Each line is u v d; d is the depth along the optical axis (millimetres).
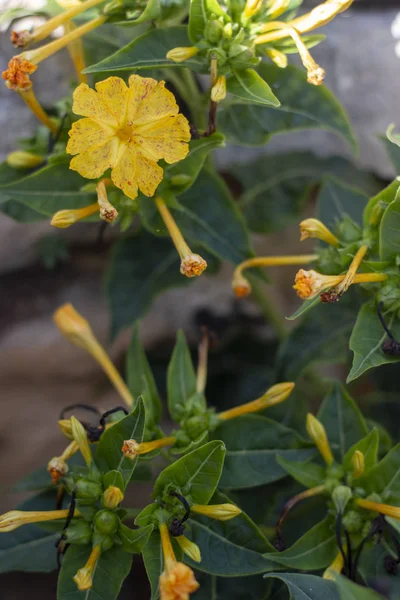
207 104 467
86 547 409
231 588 441
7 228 535
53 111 479
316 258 440
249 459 432
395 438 518
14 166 466
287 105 466
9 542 443
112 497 402
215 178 458
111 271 508
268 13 424
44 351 549
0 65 508
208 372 558
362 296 430
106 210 406
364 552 417
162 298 561
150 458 421
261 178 539
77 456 444
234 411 432
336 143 545
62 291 556
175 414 436
